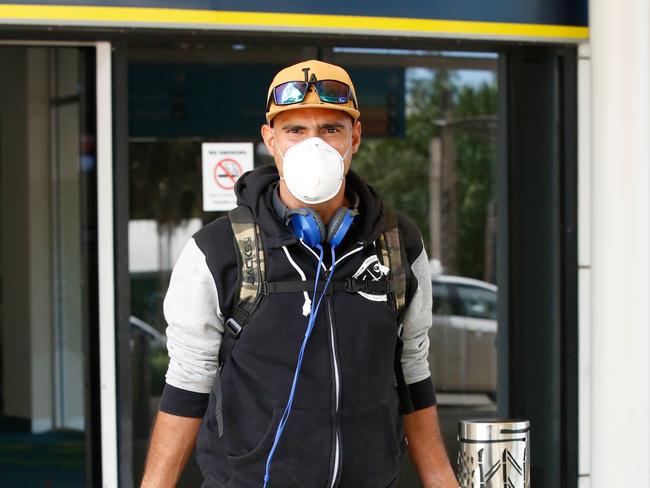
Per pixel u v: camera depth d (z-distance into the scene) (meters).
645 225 4.46
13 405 5.89
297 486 2.47
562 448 5.04
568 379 5.00
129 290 4.79
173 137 4.93
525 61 5.12
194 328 2.54
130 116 4.90
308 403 2.46
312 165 2.44
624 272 4.49
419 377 2.81
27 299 5.89
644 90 4.44
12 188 5.79
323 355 2.47
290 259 2.50
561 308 5.02
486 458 2.95
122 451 4.79
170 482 2.62
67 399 5.80
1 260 5.95
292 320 2.47
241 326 2.52
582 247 5.02
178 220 4.95
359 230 2.57
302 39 4.75
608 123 4.50
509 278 5.20
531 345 5.17
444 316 5.23
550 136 5.06
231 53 4.94
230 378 2.53
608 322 4.54
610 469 4.57
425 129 5.17
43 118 5.55
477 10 4.79
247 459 2.49
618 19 4.45
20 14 4.42
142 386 4.94
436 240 5.21
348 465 2.48
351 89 2.60
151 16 4.51
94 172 4.88
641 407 4.50
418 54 5.12
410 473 5.16
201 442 2.64
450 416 5.23
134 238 4.93
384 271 2.56
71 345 5.75
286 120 2.56
